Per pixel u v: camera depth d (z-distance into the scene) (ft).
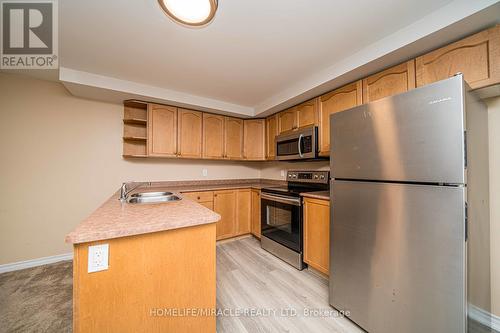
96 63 6.64
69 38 5.39
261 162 13.53
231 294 6.08
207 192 9.61
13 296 5.95
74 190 8.43
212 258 3.96
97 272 3.00
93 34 5.24
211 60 6.47
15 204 7.52
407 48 5.02
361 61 5.87
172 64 6.72
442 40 4.68
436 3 4.19
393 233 4.03
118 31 5.12
